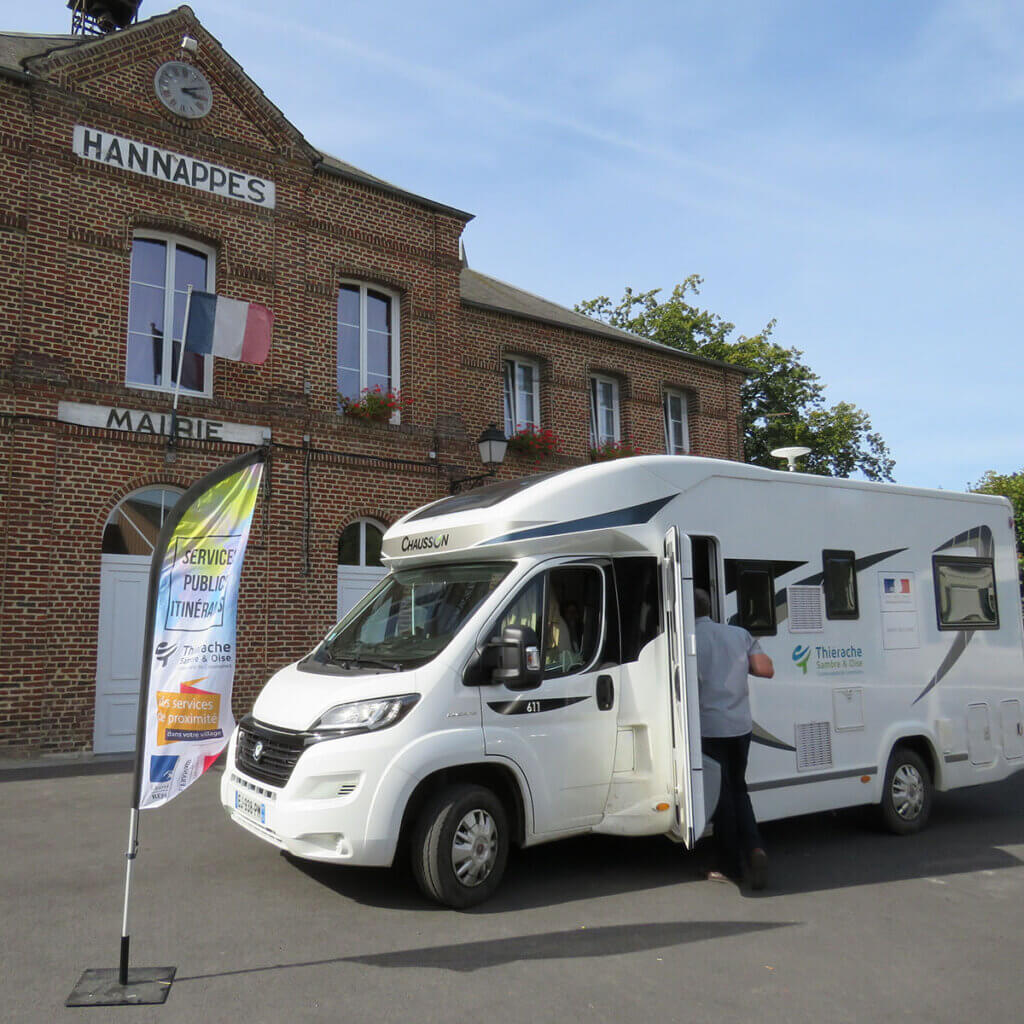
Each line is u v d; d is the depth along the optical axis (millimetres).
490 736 5230
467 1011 3850
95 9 14883
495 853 5266
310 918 4957
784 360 30094
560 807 5465
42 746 10023
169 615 4109
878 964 4469
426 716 5059
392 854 4895
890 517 7469
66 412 10523
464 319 15156
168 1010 3818
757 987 4168
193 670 4145
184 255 12031
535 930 4836
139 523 11086
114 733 10609
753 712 6344
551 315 17281
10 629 9922
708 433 18750
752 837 5672
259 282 12320
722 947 4656
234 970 4242
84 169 11016
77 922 4871
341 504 12578
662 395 18016
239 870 5836
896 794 7195
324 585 12289
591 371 17094
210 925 4840
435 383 13938
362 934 4723
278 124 12625
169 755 4102
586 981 4184
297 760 5012
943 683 7570
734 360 29625
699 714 5531
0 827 6953
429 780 5223
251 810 5246
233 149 12211
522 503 5730
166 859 6090
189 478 11312
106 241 11102
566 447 16234
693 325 29969
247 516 4309
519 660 5117
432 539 6160
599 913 5141
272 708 5488
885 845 6926
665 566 5816
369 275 13438
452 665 5227
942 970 4406
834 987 4184
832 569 7008
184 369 11766
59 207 10805
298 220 12742
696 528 6309
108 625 10688
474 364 15172
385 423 13141
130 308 11477
